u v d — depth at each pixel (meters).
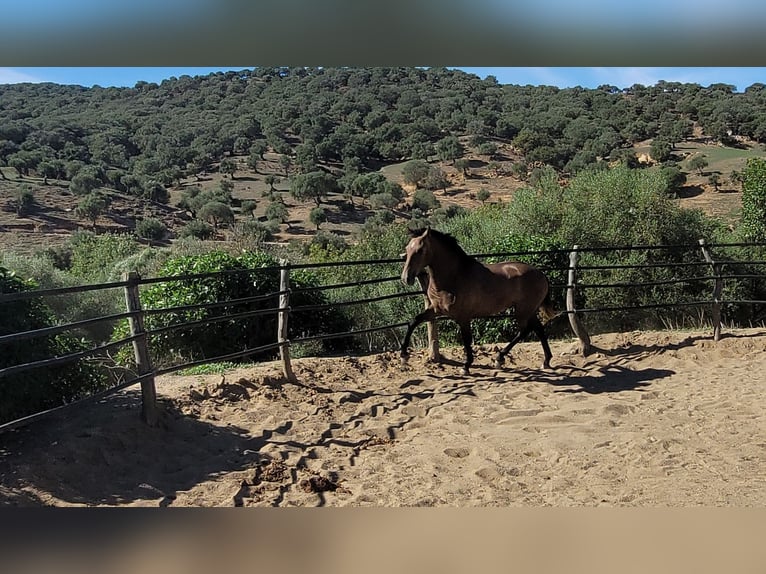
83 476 4.03
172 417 5.17
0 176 52.94
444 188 56.53
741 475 4.20
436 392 6.20
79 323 4.40
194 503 3.77
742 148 53.97
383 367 6.99
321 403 5.80
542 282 6.88
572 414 5.53
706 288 11.38
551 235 12.03
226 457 4.59
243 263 8.64
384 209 51.38
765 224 13.08
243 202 53.03
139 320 4.92
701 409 5.68
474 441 4.92
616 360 7.42
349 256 12.94
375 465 4.48
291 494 3.95
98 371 5.61
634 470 4.31
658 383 6.52
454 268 6.29
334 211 55.00
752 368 7.03
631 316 10.67
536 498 3.85
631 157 47.69
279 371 6.42
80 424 4.70
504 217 13.25
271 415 5.45
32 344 4.68
